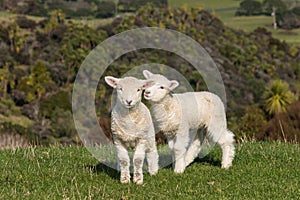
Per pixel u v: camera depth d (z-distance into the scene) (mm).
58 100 44219
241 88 40375
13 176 8898
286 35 85438
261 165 9977
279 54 58406
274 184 8586
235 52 46469
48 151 11211
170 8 48344
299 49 64062
